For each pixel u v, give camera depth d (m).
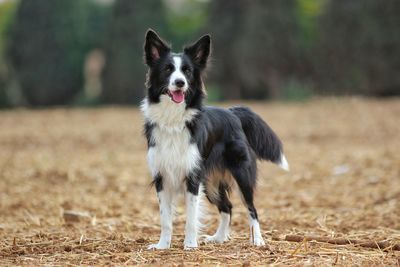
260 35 50.97
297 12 53.09
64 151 19.48
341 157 16.67
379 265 6.15
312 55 50.53
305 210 10.28
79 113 35.28
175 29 65.00
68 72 60.12
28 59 58.62
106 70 56.34
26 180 13.99
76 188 13.09
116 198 11.91
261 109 32.34
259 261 6.40
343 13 47.88
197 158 7.24
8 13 71.56
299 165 15.85
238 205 11.00
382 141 20.16
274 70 51.69
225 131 7.73
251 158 7.84
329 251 6.79
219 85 54.22
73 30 60.34
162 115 7.21
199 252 6.86
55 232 8.52
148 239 7.87
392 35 46.00
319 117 27.45
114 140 22.38
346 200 11.14
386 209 9.95
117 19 56.03
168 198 7.37
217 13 53.56
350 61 47.78
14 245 7.45
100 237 8.12
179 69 7.27
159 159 7.21
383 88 46.66
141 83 55.25
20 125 28.19
